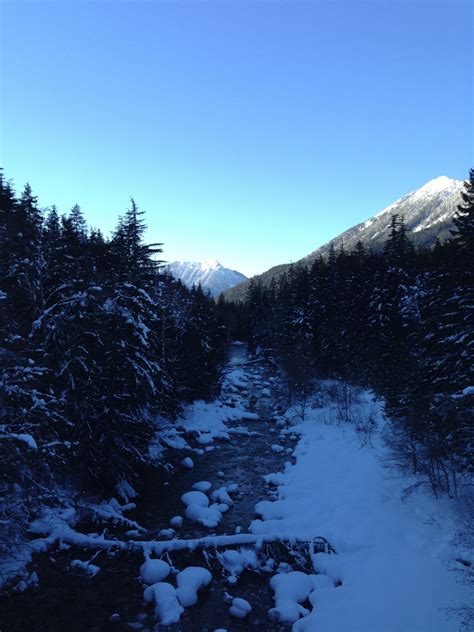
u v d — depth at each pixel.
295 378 38.81
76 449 16.45
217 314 78.38
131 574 13.57
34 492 12.92
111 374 17.92
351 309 44.50
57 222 26.91
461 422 15.45
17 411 13.23
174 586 12.96
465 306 18.38
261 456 26.95
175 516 17.95
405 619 10.77
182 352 39.28
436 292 21.84
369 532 15.35
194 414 35.91
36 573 12.91
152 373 21.47
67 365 16.67
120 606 12.00
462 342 18.42
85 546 14.54
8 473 12.16
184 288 70.62
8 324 14.31
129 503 18.69
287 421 35.47
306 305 52.38
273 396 47.41
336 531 15.72
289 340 49.91
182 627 11.21
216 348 50.31
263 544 14.94
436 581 11.99
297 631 10.99
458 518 14.59
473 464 15.81
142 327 19.98
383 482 19.25
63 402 14.20
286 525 16.45
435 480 16.62
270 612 11.67
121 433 18.39
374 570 13.08
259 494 20.81
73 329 17.05
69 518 16.08
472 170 19.94
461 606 10.83
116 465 18.23
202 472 23.95
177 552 14.45
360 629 10.62
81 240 26.83
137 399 19.20
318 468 22.88
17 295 17.70
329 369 45.41
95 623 11.18
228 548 14.73
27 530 14.08
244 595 12.80
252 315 87.12
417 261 41.31
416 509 16.12
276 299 77.94
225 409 39.25
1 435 11.56
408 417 19.20
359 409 32.31
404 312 31.47
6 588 11.94
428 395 18.44
